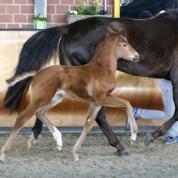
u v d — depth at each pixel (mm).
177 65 11539
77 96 10664
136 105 12789
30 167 10281
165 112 12180
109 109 12805
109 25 11297
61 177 9742
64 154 11211
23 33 12594
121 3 13883
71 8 13742
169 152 11523
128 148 11773
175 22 11609
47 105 10633
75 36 11312
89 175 9898
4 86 12562
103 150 11586
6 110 11859
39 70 10812
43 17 13508
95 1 13672
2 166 10305
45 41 11328
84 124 11742
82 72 10562
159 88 12805
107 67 10648
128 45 10734
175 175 9992
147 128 12961
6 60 12562
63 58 11398
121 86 12711
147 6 13875
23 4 13531
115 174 9992
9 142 10578
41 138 12461
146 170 10266
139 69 11461
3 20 13539
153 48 11414
